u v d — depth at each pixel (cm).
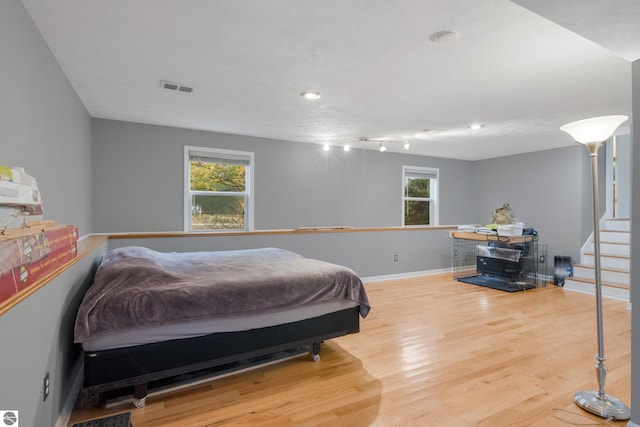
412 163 618
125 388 221
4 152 143
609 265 495
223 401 210
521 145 537
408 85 278
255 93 298
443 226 641
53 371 159
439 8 170
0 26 139
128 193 399
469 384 230
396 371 249
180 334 211
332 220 539
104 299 191
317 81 271
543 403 207
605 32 156
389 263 566
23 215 134
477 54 222
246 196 477
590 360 266
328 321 267
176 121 395
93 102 323
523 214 605
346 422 188
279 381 235
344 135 468
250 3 166
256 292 233
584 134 205
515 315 378
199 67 243
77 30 191
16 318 112
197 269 269
